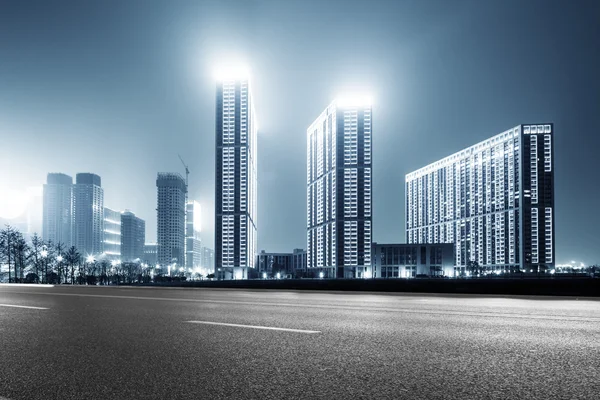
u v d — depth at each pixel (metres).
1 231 135.62
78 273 196.12
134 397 5.27
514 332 9.61
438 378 5.93
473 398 5.11
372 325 10.65
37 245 149.62
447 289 131.50
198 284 174.75
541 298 20.95
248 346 8.06
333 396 5.21
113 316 12.47
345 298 19.95
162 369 6.47
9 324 10.92
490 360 6.94
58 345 8.24
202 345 8.16
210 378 6.00
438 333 9.45
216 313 13.24
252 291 28.22
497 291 122.06
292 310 14.09
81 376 6.15
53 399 5.23
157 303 16.67
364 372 6.25
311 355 7.31
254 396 5.24
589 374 6.11
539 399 5.07
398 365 6.63
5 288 30.47
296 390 5.45
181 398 5.21
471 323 11.04
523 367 6.50
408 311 13.80
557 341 8.53
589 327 10.36
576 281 113.81
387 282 143.88
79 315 12.71
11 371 6.44
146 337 9.00
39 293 23.20
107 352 7.62
